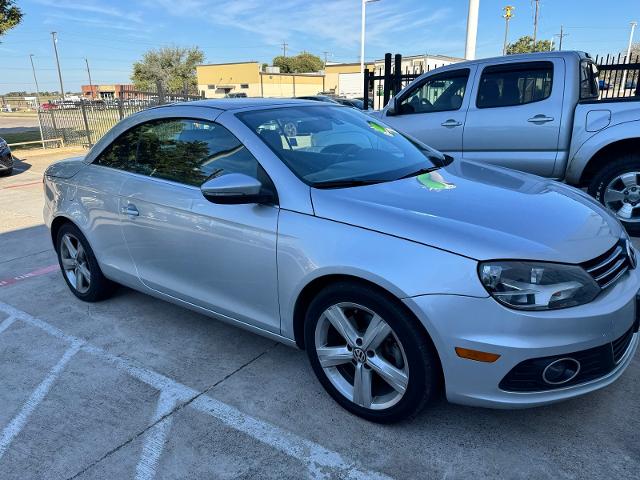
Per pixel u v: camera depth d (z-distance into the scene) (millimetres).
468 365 2223
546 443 2469
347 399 2695
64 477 2393
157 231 3350
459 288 2186
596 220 2633
